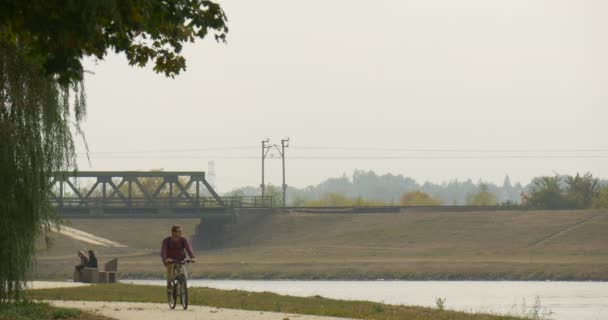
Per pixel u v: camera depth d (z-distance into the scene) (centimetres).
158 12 5447
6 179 7750
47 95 7994
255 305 8681
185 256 7988
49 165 8094
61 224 8394
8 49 7625
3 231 7725
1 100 7800
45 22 5006
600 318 12694
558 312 13875
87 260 14100
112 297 9831
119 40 5606
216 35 5644
